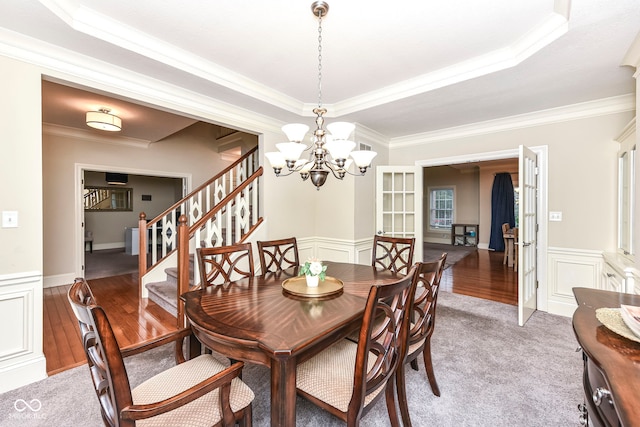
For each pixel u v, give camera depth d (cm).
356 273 238
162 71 234
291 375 117
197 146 613
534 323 301
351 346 167
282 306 158
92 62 217
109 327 90
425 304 173
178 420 110
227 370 112
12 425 157
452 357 233
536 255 340
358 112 326
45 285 433
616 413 67
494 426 159
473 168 878
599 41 191
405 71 257
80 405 174
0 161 186
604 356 83
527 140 343
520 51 214
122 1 171
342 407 125
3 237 188
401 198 439
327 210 413
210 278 219
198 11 179
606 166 299
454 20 186
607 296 138
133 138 510
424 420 163
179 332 154
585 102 302
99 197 812
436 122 366
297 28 195
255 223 355
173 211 417
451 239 920
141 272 373
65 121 416
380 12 179
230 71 256
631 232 246
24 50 192
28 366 195
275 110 323
